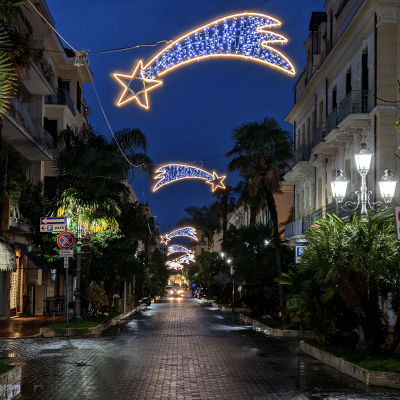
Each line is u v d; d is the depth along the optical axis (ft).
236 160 94.38
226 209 200.54
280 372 38.52
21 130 83.82
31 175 106.01
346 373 37.93
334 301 47.88
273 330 67.97
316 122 111.86
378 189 76.07
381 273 40.52
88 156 81.92
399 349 40.32
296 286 49.80
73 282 129.90
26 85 99.35
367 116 79.20
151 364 41.88
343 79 93.97
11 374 30.40
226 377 36.32
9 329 72.18
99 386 32.78
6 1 43.96
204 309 149.79
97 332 68.13
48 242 83.10
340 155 95.20
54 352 48.44
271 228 108.17
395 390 32.24
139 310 143.43
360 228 40.78
